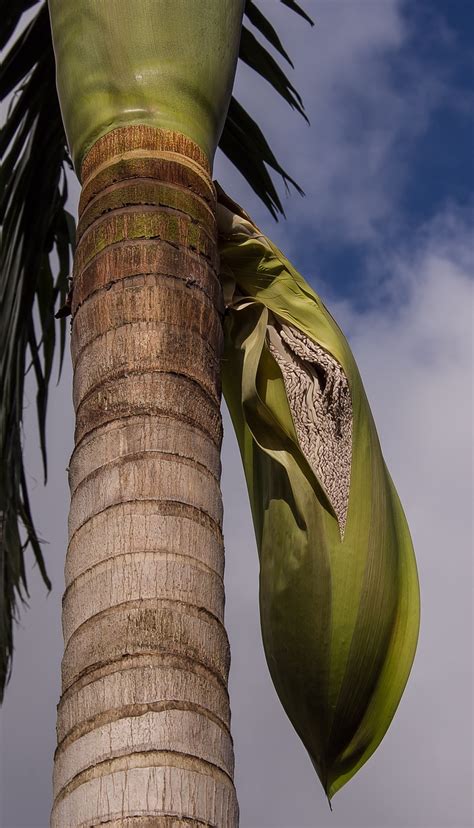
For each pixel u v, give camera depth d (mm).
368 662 5055
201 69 5039
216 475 4215
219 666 3854
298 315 5215
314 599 4980
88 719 3662
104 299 4418
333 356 5156
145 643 3756
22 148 6652
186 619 3836
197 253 4570
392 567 5125
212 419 4301
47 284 7215
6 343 6387
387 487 5289
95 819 3471
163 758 3568
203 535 4020
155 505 3996
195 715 3686
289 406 5070
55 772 3715
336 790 5191
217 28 5156
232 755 3783
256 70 6973
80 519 4047
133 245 4504
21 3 6645
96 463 4105
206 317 4473
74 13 5148
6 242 6469
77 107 4996
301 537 5000
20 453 6723
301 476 5016
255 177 6750
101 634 3785
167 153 4773
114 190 4656
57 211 6965
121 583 3863
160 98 4922
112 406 4203
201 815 3525
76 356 4438
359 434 5152
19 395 6461
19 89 6672
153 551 3916
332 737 5141
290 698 5160
